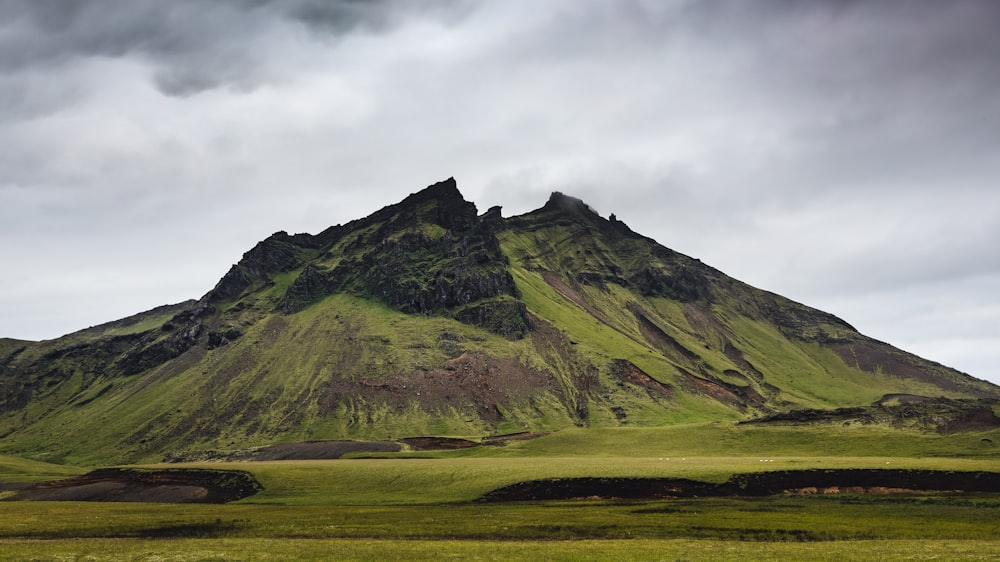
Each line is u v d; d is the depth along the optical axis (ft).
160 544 245.45
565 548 228.22
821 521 293.02
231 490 472.03
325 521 311.88
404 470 488.44
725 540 250.16
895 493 384.47
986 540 248.73
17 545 246.06
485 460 549.54
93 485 527.40
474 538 259.60
